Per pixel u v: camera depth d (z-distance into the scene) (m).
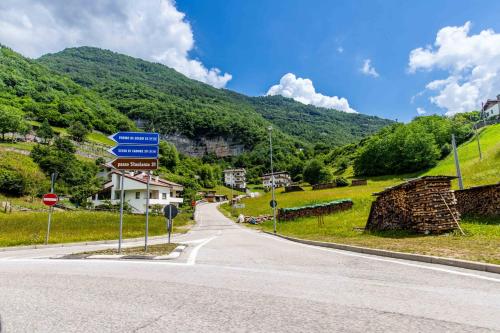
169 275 6.52
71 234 20.62
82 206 48.81
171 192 64.62
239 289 5.23
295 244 14.08
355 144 138.50
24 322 3.63
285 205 49.38
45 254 11.76
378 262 8.07
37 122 105.31
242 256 9.66
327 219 27.28
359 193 49.12
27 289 5.31
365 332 3.26
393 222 16.08
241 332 3.29
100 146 101.62
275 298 4.65
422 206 13.80
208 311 4.03
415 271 6.70
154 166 10.85
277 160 170.50
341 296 4.74
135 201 54.47
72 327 3.46
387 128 107.25
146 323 3.59
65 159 63.06
